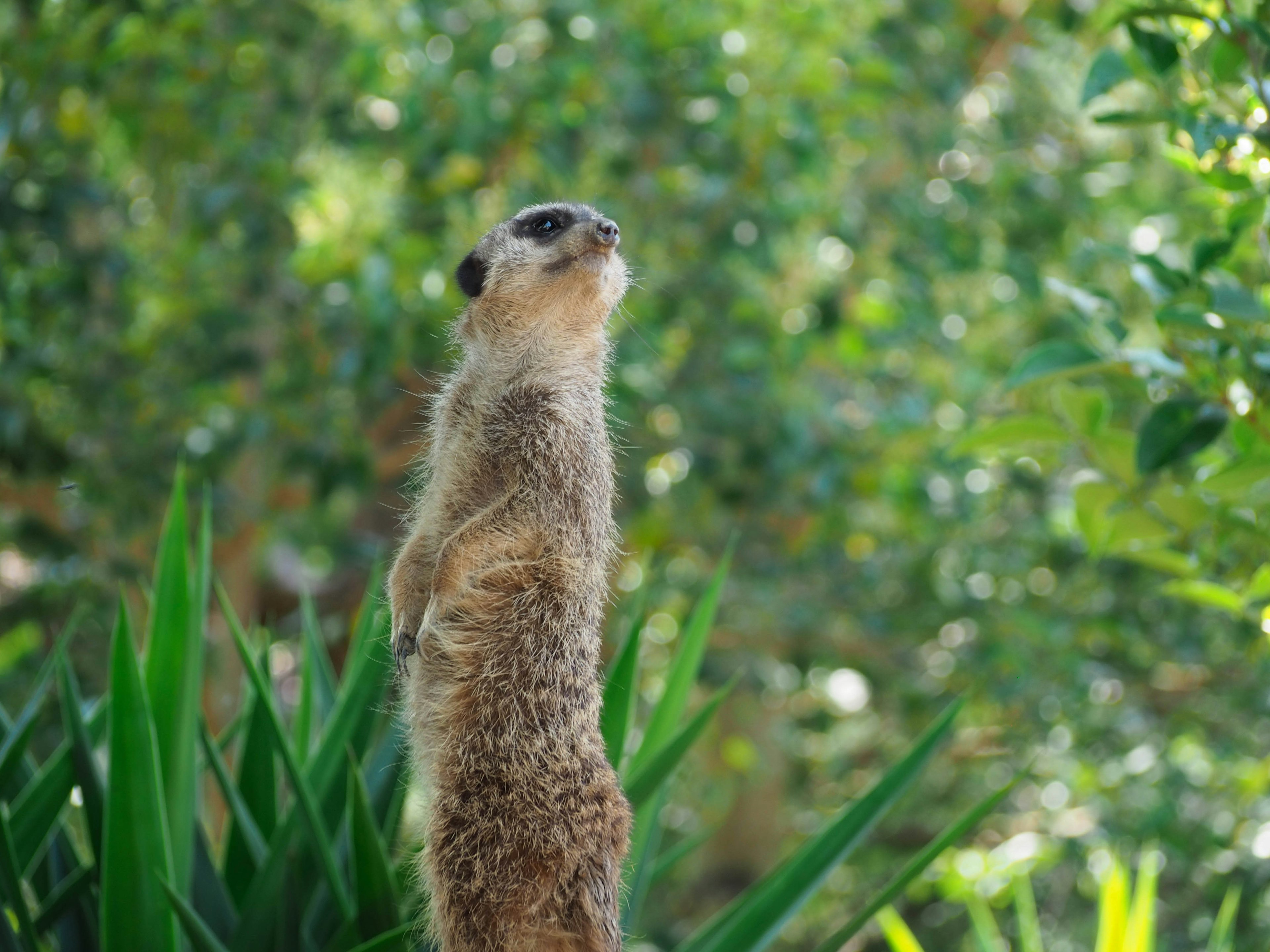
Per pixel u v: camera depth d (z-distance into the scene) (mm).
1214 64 4520
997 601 11227
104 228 10867
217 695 10062
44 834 4781
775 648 12391
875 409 10406
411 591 4027
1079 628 10914
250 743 5215
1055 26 10406
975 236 11148
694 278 10312
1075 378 7609
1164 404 4398
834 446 10297
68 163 10094
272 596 12914
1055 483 11422
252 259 9969
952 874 10680
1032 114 12109
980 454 6426
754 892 5133
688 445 10555
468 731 3758
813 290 11680
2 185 8898
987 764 14141
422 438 4816
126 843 4156
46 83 9328
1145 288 4617
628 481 10375
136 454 9750
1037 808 14227
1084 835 11570
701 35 9742
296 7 9820
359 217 10203
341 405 10312
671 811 16078
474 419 4223
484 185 10289
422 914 4219
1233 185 4566
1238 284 4629
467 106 9234
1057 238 11516
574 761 3746
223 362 9820
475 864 3682
